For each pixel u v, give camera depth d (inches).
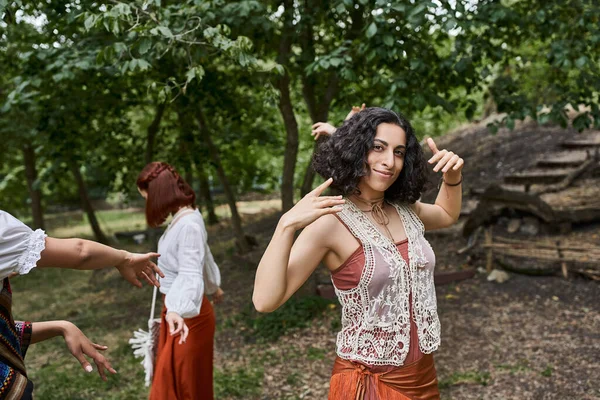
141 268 72.2
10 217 60.2
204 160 289.3
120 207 815.7
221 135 328.5
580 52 181.2
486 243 245.8
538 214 251.1
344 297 75.5
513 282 231.3
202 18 162.1
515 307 210.2
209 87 223.9
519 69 235.0
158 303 281.6
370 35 159.0
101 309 283.7
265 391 163.2
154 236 324.8
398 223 78.0
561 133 398.9
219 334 216.5
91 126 286.4
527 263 239.1
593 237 249.0
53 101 238.2
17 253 59.0
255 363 184.2
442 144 454.9
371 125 72.5
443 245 283.9
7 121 322.0
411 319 75.0
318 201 68.1
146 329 239.9
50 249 62.0
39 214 481.4
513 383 153.6
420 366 75.3
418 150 77.1
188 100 222.7
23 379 61.1
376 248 73.0
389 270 72.4
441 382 156.9
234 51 139.6
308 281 243.4
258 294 68.6
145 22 152.0
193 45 156.5
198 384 121.1
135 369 189.2
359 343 74.6
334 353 187.0
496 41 247.9
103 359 75.9
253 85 254.4
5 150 428.8
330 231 72.9
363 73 225.5
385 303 73.2
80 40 197.5
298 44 240.8
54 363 203.3
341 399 75.3
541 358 166.7
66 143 266.1
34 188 340.5
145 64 140.6
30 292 355.6
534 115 189.6
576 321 191.2
